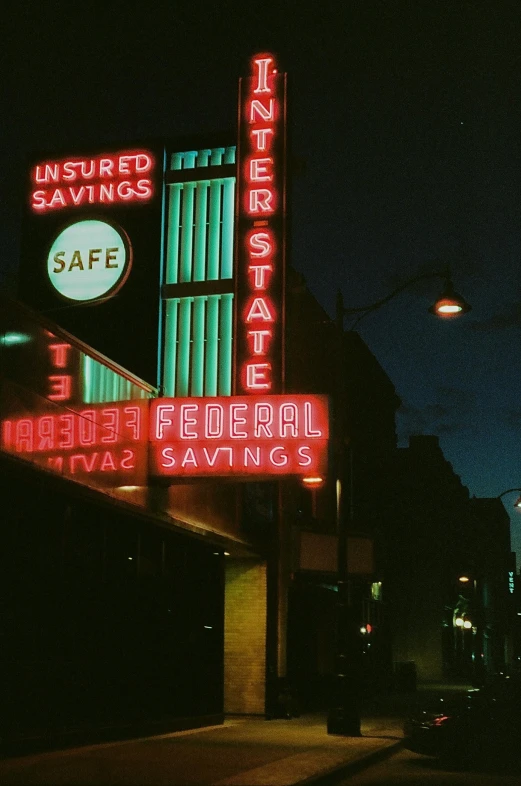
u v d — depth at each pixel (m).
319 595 33.62
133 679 19.91
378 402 47.97
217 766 15.60
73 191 26.45
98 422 19.23
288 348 25.38
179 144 26.89
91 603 18.36
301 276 27.11
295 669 30.97
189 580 23.20
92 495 18.28
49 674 16.73
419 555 58.12
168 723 21.38
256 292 25.42
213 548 24.80
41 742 16.31
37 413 16.83
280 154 26.28
